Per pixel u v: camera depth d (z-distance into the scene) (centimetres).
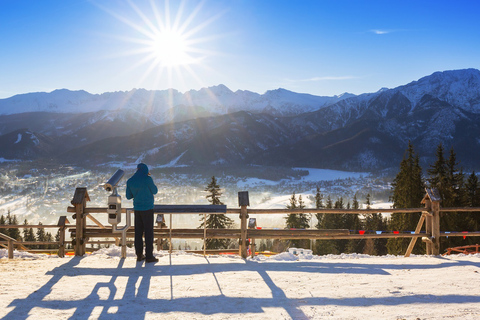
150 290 542
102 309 458
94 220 868
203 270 668
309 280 598
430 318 420
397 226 3228
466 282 577
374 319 420
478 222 3016
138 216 740
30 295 509
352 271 664
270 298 503
